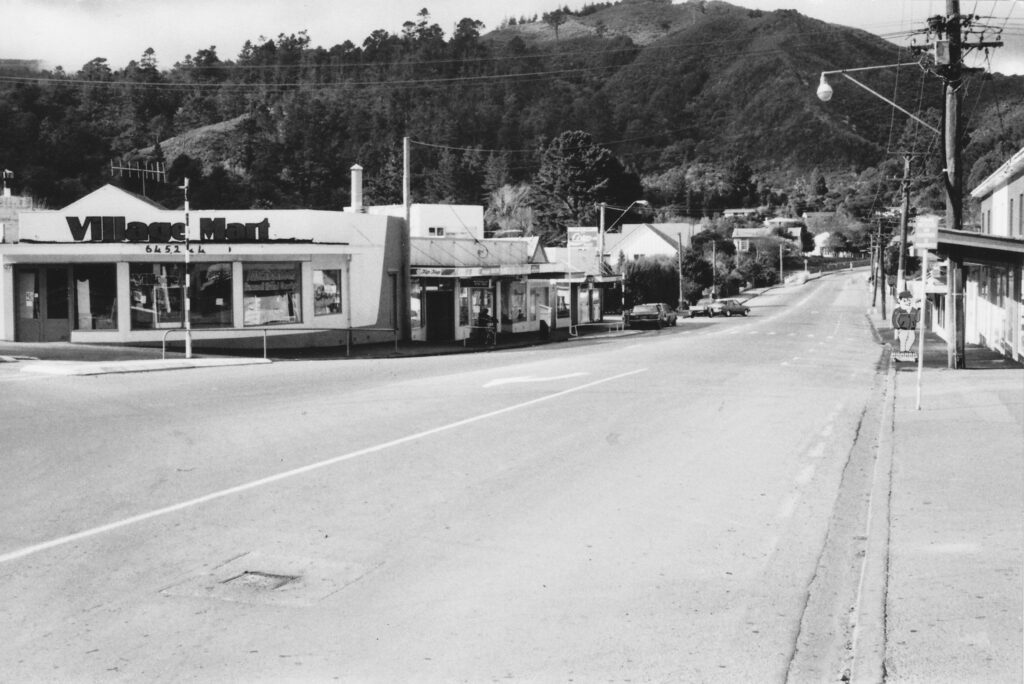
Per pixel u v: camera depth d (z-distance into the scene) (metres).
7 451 12.95
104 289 33.09
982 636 6.13
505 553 8.36
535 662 5.93
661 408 17.62
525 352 35.97
